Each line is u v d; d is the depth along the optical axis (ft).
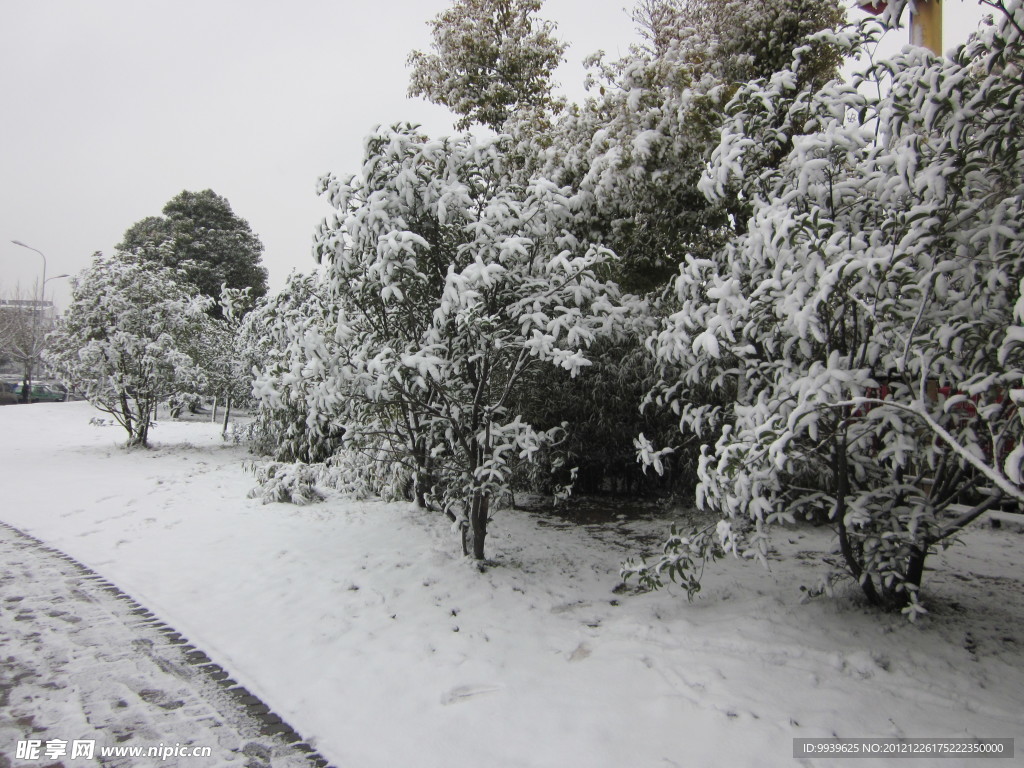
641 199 24.04
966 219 10.85
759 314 12.34
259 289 105.70
